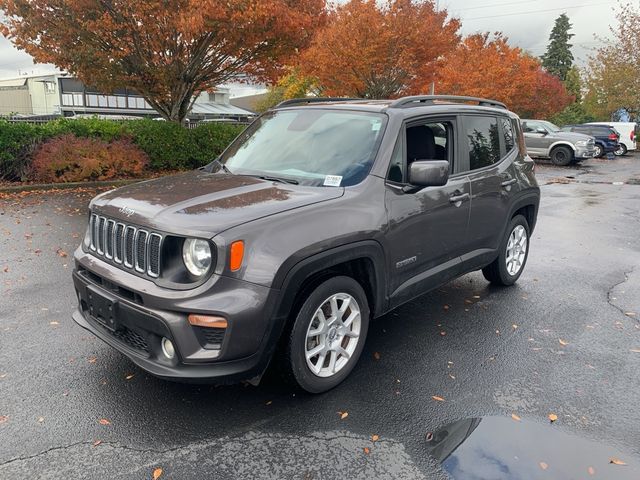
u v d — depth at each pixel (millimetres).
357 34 17219
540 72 36219
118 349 3100
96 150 12227
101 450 2756
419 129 4074
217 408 3156
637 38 33375
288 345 3088
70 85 45656
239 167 4086
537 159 23594
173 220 2859
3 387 3336
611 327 4570
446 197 4105
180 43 13344
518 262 5590
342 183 3498
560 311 4930
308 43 14875
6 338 4035
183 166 14359
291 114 4438
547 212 10586
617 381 3621
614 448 2871
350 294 3381
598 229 8906
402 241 3689
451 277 4422
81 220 8312
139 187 3586
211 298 2725
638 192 13703
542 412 3219
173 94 15008
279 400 3258
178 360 2793
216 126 15008
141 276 2961
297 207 3098
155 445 2807
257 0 12219
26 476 2549
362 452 2791
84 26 11984
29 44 12859
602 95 36062
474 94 24438
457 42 19094
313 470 2643
